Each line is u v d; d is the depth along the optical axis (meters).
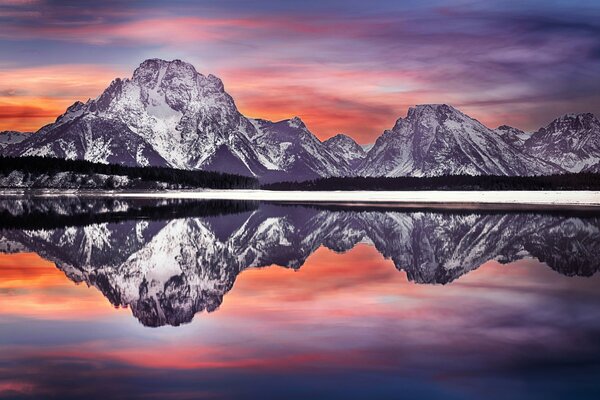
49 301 29.89
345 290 32.16
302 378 18.80
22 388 18.06
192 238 59.12
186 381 18.58
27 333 23.78
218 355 20.94
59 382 18.52
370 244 53.81
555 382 18.36
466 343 22.09
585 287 32.28
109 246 52.72
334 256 46.53
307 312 27.02
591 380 18.50
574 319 25.33
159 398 17.36
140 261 44.25
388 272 38.38
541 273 37.00
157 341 22.62
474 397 17.39
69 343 22.41
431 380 18.58
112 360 20.47
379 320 25.42
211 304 28.95
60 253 48.09
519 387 18.03
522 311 26.78
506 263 41.47
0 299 30.39
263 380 18.64
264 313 26.92
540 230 62.78
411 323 24.91
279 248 51.75
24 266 41.59
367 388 18.03
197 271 39.75
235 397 17.44
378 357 20.62
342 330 23.92
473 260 43.22
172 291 32.50
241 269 40.47
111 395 17.56
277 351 21.34
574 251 47.06
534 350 21.20
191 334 23.50
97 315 26.80
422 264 41.75
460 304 28.36
